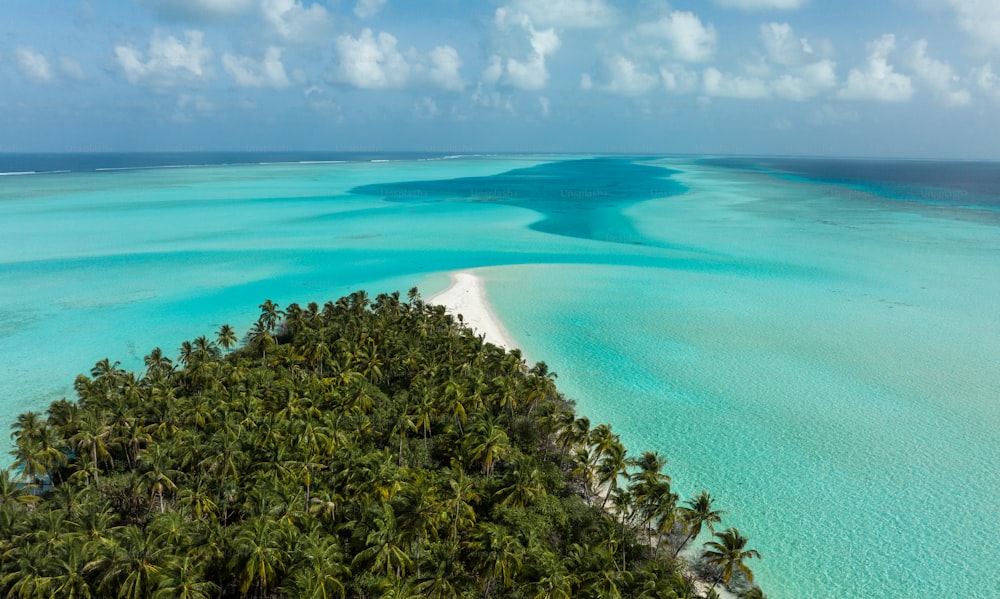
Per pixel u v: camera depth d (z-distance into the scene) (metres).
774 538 52.88
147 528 43.00
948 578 48.69
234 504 46.94
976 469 62.59
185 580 35.16
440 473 52.25
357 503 44.94
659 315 111.38
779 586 47.78
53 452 51.00
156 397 60.28
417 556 40.91
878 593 47.25
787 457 64.88
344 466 48.09
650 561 43.44
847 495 58.53
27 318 111.75
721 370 86.94
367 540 38.62
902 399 77.94
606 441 53.84
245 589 36.28
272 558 36.72
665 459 58.84
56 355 94.88
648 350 94.31
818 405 76.31
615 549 45.78
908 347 95.56
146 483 46.84
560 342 97.56
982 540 52.75
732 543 43.75
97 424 53.03
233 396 60.94
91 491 48.34
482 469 56.28
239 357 79.75
